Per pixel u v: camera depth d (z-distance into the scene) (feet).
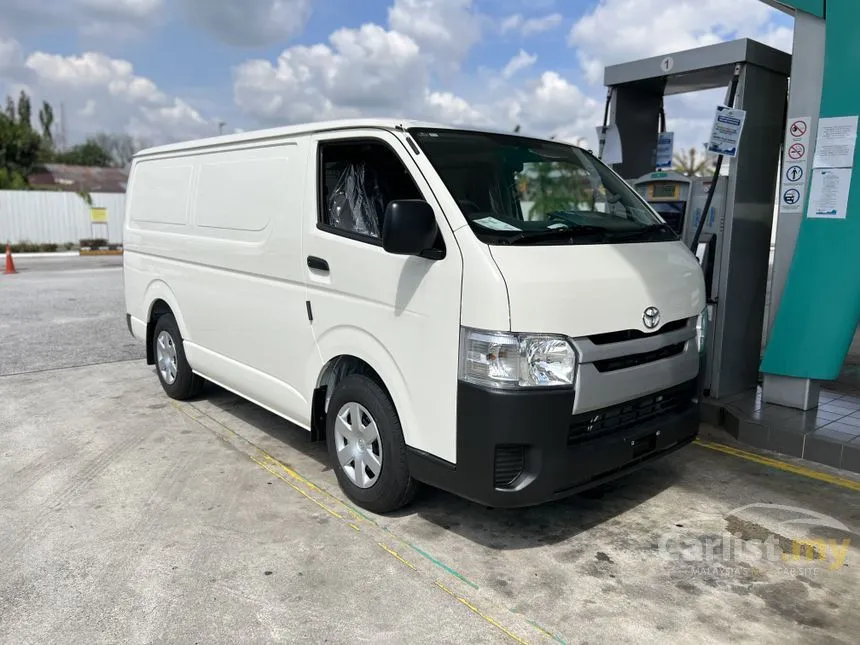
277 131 14.74
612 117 20.99
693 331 12.89
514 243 11.00
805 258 17.28
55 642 9.37
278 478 14.90
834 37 16.21
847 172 16.44
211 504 13.64
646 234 13.33
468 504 13.56
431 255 11.16
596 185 14.42
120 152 197.16
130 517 13.07
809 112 16.97
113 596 10.44
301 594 10.50
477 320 10.48
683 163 99.71
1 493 14.14
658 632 9.55
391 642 9.37
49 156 148.77
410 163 11.91
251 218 15.34
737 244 18.54
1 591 10.59
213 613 10.02
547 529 12.55
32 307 38.01
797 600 10.28
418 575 11.03
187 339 18.80
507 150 13.20
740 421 16.97
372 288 12.14
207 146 17.21
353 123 13.00
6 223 87.04
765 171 19.07
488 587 10.68
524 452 10.77
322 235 13.20
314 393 14.12
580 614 9.97
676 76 19.43
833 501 13.69
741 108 17.83
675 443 12.80
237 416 19.13
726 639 9.39
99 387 22.12
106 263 70.13
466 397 10.68
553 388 10.55
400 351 11.74
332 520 12.93
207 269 17.24
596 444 11.26
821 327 17.13
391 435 12.24
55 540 12.17
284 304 14.52
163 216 19.25
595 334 10.89
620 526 12.65
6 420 18.79
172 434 17.70
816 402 18.02
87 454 16.30
